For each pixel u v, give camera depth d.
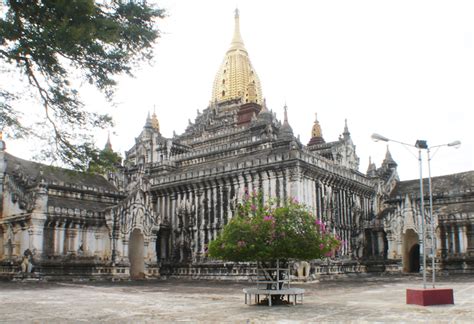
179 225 68.25
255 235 26.17
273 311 23.42
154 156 86.44
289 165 57.47
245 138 79.75
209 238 64.56
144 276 62.94
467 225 67.00
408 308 23.97
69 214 58.72
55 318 21.95
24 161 66.31
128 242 62.00
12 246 57.84
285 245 25.78
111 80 21.81
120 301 30.19
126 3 21.58
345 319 20.28
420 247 67.50
